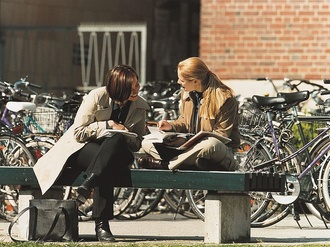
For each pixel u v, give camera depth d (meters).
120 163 16.89
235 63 30.64
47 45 38.72
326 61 30.09
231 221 16.97
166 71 39.62
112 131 16.77
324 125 22.98
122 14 39.56
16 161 22.22
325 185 20.56
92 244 16.20
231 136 17.36
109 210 17.03
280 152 20.92
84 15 39.44
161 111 24.56
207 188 16.52
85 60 38.91
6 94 23.56
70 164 17.08
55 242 16.70
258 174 16.53
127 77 16.91
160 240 17.62
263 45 30.45
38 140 22.44
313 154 20.89
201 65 17.03
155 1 40.22
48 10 39.09
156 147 16.89
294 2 30.27
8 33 38.53
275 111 21.20
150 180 16.75
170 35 39.72
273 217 20.88
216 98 16.94
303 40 30.20
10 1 38.56
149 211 22.36
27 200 17.53
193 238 18.09
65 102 23.06
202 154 16.61
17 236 17.95
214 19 30.77
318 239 18.08
